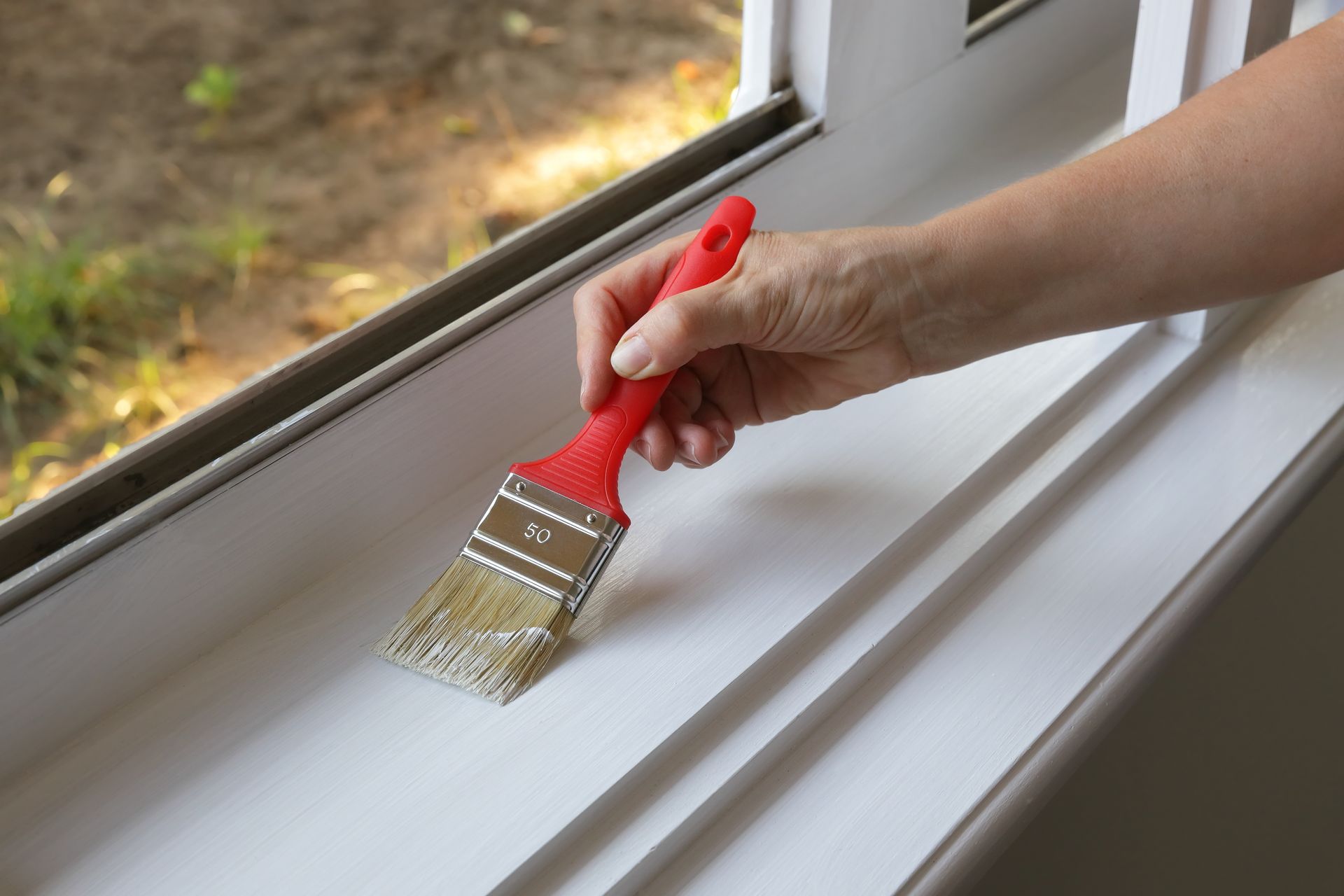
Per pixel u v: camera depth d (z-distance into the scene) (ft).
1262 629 2.73
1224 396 2.53
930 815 1.79
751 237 1.98
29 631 1.73
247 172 5.66
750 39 2.61
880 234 1.93
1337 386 2.54
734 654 1.91
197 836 1.71
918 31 2.69
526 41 6.67
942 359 2.11
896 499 2.18
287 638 2.01
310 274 5.16
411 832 1.70
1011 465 2.30
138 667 1.90
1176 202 1.90
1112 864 2.56
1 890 1.66
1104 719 1.97
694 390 2.28
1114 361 2.48
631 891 1.71
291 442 1.96
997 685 1.98
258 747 1.83
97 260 5.02
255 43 6.48
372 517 2.15
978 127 3.04
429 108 6.16
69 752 1.84
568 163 5.86
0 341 4.60
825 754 1.89
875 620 2.02
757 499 2.21
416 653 1.94
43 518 1.79
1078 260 1.95
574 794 1.73
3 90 5.90
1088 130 3.08
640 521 2.18
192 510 1.86
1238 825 3.03
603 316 2.10
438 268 5.27
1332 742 3.34
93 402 4.48
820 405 2.29
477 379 2.19
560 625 1.90
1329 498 2.79
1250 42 2.19
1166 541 2.22
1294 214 1.89
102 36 6.34
